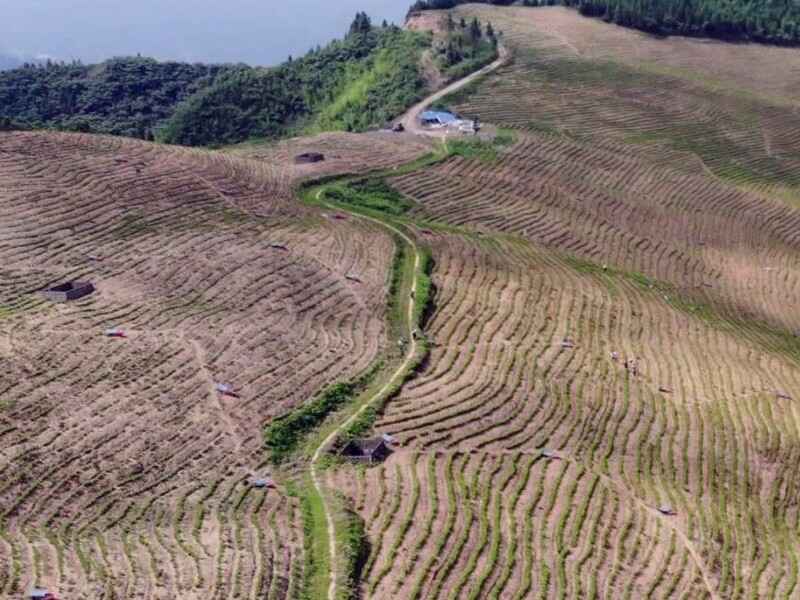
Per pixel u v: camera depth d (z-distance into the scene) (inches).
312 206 3932.1
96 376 2405.3
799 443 2701.8
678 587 2021.4
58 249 3078.2
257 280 3085.6
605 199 4643.2
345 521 2027.6
